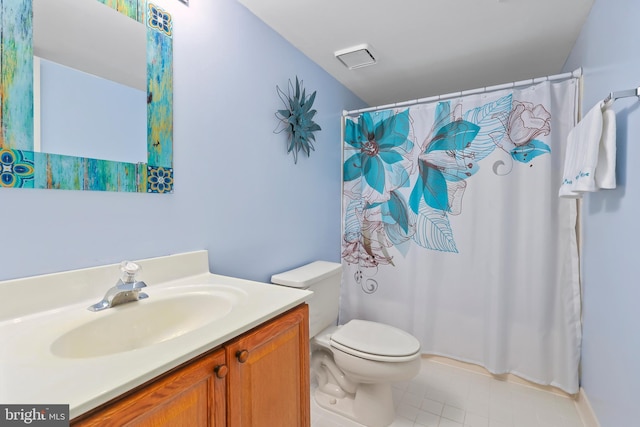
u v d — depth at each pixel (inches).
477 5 55.5
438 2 54.7
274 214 64.2
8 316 29.1
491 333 71.0
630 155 41.3
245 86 56.4
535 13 57.7
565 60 75.7
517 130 68.4
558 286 65.7
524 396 65.6
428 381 71.2
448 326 77.5
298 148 71.3
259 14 58.2
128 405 20.6
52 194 32.6
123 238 38.8
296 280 60.3
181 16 45.1
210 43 49.6
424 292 79.3
